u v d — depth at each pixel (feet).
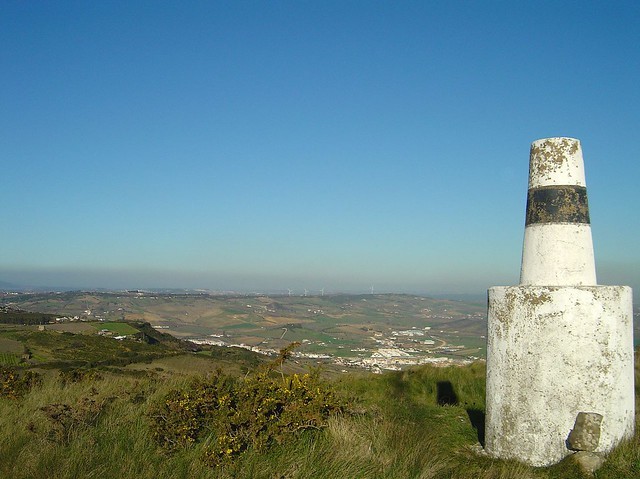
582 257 20.88
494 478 18.25
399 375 40.60
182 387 25.66
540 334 19.80
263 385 22.36
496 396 21.04
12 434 20.77
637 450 18.65
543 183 21.63
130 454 18.99
